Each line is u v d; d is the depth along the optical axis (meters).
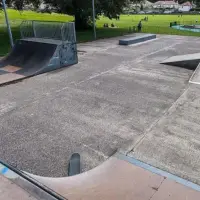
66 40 8.78
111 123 4.57
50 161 3.49
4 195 2.21
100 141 3.98
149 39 14.70
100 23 26.62
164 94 6.04
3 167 2.62
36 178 2.71
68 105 5.37
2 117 4.79
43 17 29.42
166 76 7.54
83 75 7.60
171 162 3.41
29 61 8.30
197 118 4.75
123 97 5.84
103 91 6.23
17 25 20.75
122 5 18.69
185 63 8.47
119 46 12.70
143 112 5.03
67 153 3.67
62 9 18.25
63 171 3.30
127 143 3.91
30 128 4.38
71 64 8.80
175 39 14.91
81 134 4.20
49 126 4.46
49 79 7.21
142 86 6.62
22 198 2.18
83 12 17.62
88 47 12.43
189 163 3.40
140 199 2.55
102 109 5.18
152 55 10.51
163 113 4.98
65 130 4.32
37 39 9.12
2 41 13.52
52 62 7.99
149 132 4.24
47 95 5.95
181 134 4.16
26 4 18.50
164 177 2.99
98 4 17.19
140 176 3.00
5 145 3.85
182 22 29.05
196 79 7.06
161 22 29.16
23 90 6.30
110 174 3.04
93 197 2.50
